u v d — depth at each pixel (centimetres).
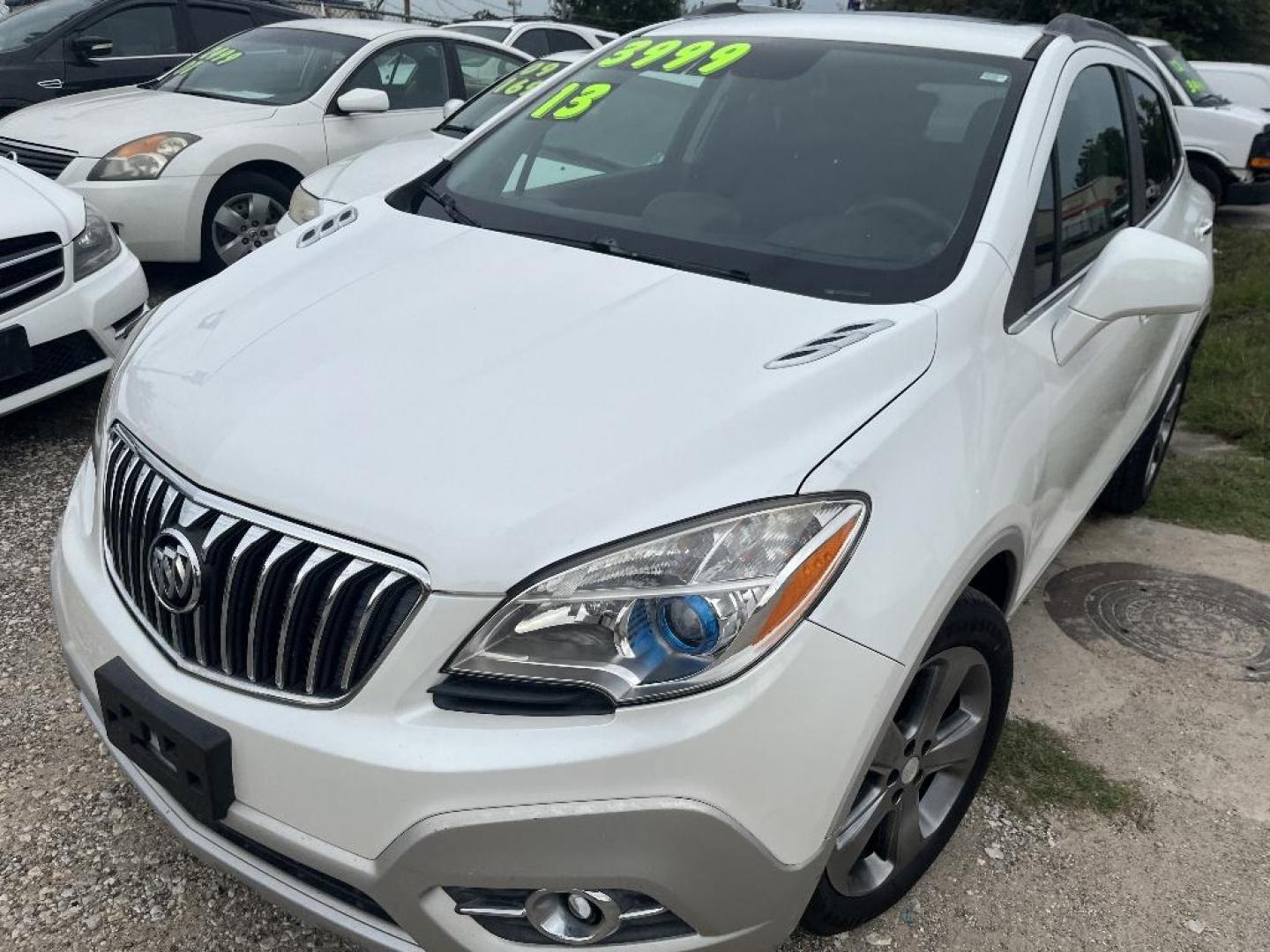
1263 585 382
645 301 228
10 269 392
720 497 174
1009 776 277
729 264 246
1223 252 926
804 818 174
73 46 784
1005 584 245
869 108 282
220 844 189
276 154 636
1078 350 263
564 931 171
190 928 221
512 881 163
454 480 174
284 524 175
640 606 165
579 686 163
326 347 213
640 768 161
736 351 208
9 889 226
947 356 218
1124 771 283
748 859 169
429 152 548
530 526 167
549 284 237
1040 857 252
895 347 211
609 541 167
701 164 282
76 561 212
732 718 164
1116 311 253
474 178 303
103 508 211
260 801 175
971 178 257
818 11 349
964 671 218
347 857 169
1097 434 306
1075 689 315
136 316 446
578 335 213
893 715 185
